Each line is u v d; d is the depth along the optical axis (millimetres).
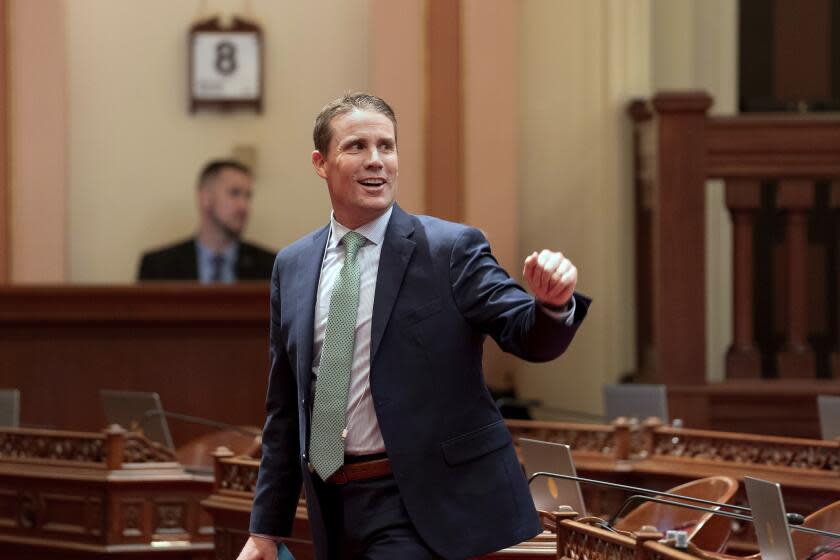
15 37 26219
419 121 26328
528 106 26766
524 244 26656
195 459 19516
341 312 8859
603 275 26266
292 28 27297
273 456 9570
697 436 16406
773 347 27656
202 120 27125
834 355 23641
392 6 26391
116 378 24891
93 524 16891
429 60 26328
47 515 17328
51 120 26281
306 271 9234
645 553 8664
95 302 24547
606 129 26328
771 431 22484
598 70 26484
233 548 14547
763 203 27781
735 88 27875
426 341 8633
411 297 8711
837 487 14727
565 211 26578
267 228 27094
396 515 8594
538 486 12906
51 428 23234
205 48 26984
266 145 27172
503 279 8578
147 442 17266
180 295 24672
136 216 27016
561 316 7824
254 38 26984
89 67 27031
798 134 22734
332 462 8703
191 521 16891
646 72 26438
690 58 27234
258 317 24891
